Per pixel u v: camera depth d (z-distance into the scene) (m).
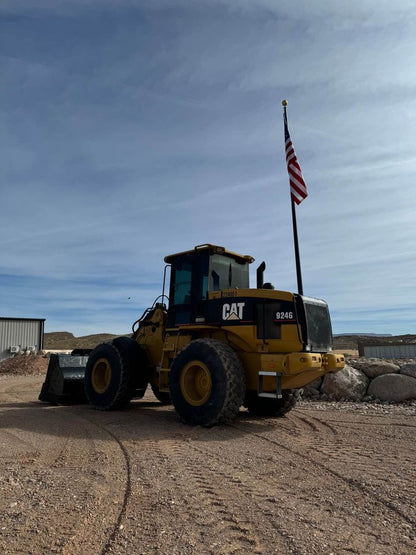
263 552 2.59
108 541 2.73
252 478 4.05
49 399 9.86
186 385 6.99
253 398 8.08
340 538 2.77
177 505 3.33
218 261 8.03
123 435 6.11
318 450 5.20
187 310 8.01
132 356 8.60
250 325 7.09
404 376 9.48
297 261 10.12
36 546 2.66
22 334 29.58
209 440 5.80
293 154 11.09
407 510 3.22
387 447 5.33
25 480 3.92
